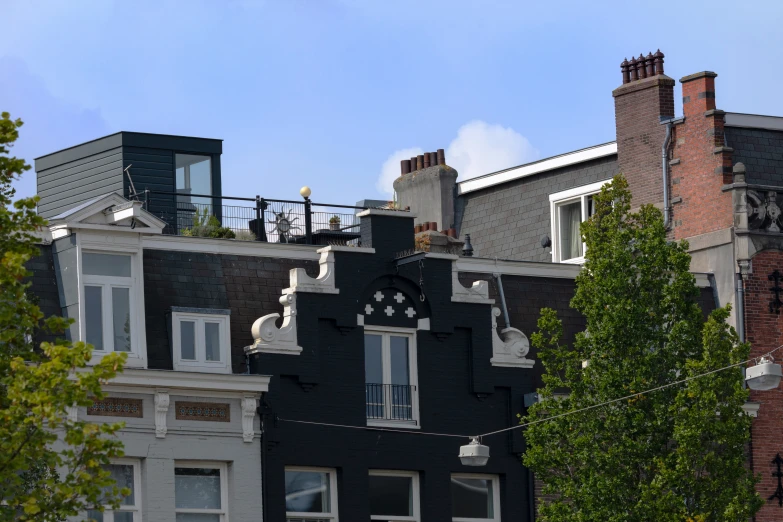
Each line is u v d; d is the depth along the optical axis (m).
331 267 51.22
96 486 33.66
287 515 49.75
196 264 50.59
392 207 64.25
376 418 51.53
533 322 55.69
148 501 46.94
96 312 47.97
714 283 59.41
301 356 50.16
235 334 50.22
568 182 69.06
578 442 48.69
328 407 50.47
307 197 59.44
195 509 48.09
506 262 55.97
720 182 60.12
